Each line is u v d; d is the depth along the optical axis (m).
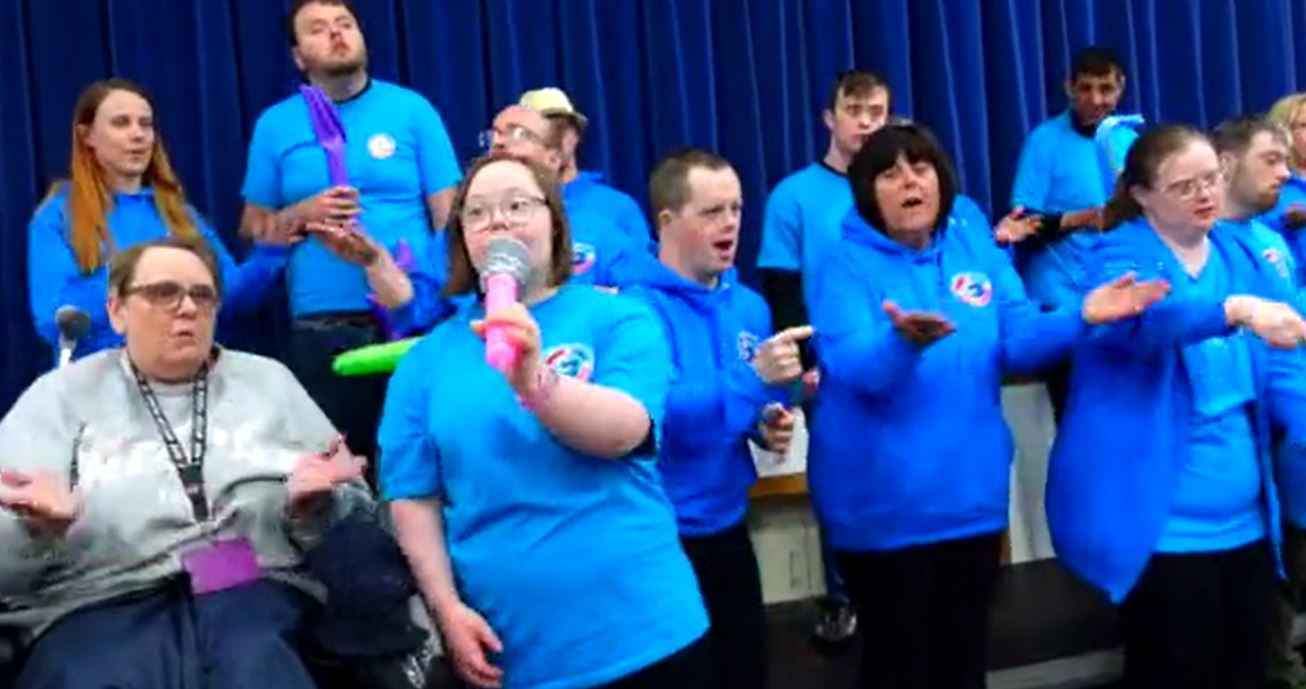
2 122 2.93
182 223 2.69
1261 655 2.29
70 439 1.96
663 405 1.72
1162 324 2.07
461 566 1.71
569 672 1.66
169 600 1.91
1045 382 3.26
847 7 3.64
